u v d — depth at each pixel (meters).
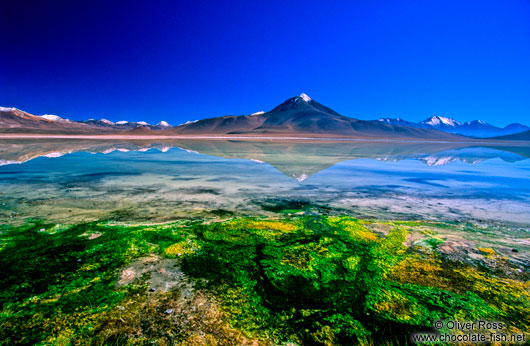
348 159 17.78
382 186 9.05
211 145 33.75
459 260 3.67
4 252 3.80
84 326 2.40
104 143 32.00
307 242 4.27
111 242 4.18
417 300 2.83
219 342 2.25
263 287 3.04
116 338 2.27
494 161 17.62
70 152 19.59
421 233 4.70
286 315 2.61
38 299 2.76
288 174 11.23
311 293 2.96
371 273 3.34
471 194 8.02
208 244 4.16
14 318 2.49
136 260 3.62
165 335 2.31
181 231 4.66
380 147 34.38
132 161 15.05
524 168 13.81
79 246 4.04
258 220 5.39
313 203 6.87
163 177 10.17
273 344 2.26
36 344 2.20
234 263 3.57
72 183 8.79
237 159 16.80
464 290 2.99
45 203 6.36
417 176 11.10
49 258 3.64
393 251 3.96
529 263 3.60
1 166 12.16
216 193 7.77
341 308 2.72
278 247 4.07
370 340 2.32
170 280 3.15
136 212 5.84
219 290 2.97
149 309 2.63
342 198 7.41
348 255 3.82
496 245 4.19
